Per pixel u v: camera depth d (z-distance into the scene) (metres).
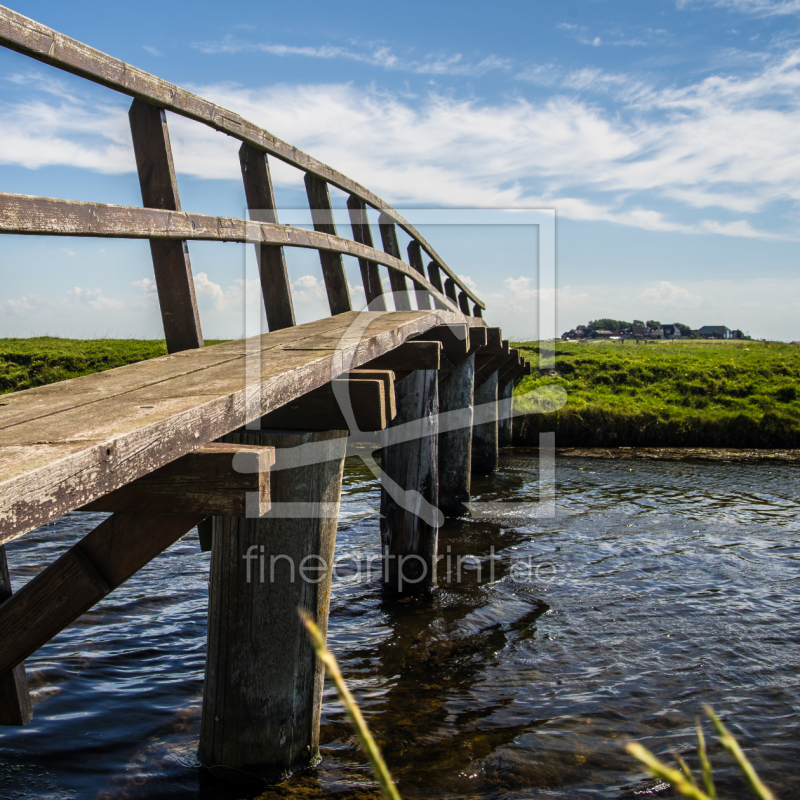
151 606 5.93
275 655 3.29
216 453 2.21
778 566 7.38
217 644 3.34
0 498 1.36
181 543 7.87
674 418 17.44
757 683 4.71
